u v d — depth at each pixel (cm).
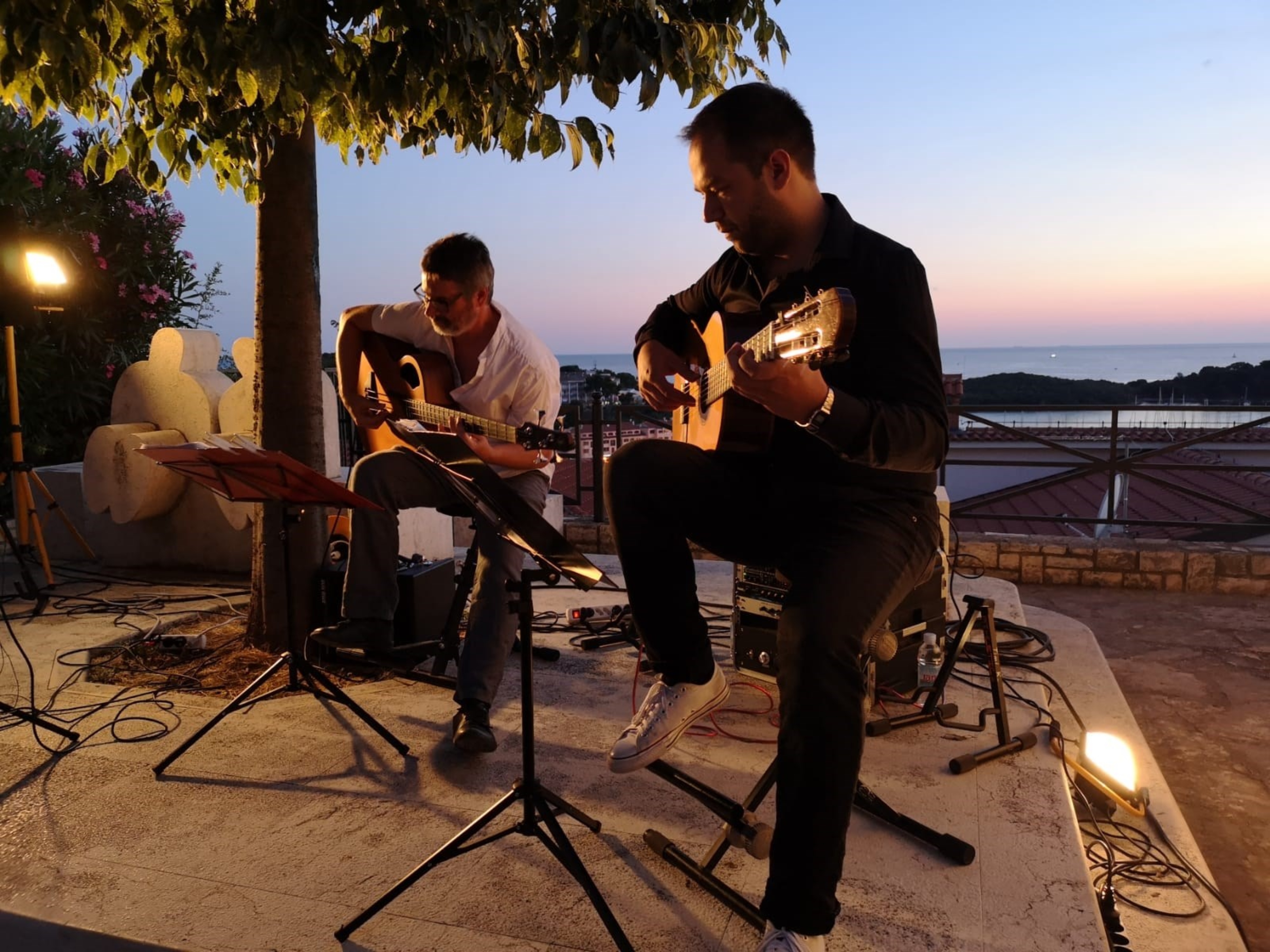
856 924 188
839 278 192
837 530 187
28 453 734
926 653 341
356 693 325
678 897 198
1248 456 1212
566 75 297
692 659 212
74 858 216
